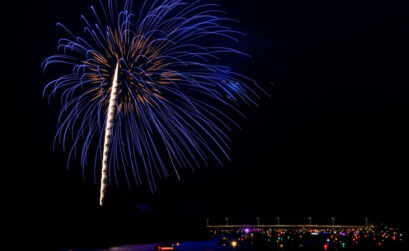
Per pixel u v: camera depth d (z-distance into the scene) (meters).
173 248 44.84
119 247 41.56
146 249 42.09
